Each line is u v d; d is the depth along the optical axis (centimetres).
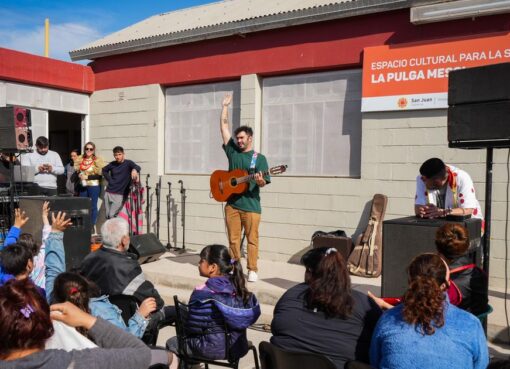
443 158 557
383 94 588
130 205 788
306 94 663
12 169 562
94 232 820
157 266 630
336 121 641
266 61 679
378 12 587
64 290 242
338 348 233
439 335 206
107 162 845
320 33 637
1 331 153
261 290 518
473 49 536
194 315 301
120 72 827
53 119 1188
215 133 746
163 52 776
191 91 767
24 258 303
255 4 797
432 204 362
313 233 642
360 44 609
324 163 651
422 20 549
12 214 547
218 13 811
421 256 228
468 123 348
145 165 801
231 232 549
